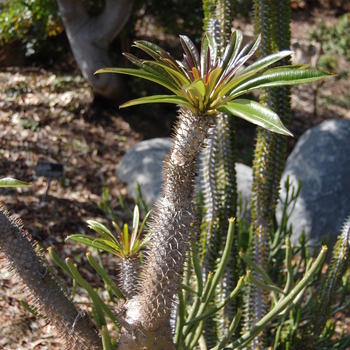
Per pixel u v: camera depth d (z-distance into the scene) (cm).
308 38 987
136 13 670
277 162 226
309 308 319
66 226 423
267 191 229
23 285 140
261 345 238
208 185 232
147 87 653
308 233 465
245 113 97
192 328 173
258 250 237
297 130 744
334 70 939
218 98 106
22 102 578
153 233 128
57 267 366
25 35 647
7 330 286
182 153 116
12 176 469
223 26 219
